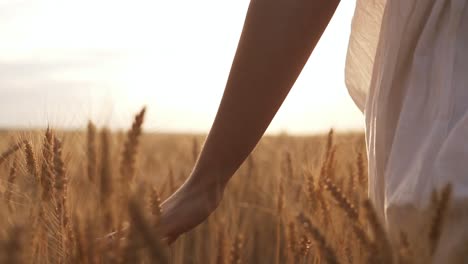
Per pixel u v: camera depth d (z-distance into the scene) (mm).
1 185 1330
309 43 1149
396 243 984
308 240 1401
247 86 1151
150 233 892
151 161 2252
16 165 1365
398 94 1140
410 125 1079
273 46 1139
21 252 778
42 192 1208
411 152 1067
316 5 1134
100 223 1031
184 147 2945
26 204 1201
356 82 1379
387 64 1141
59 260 1187
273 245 2258
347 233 1243
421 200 996
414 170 1026
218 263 1286
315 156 1722
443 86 1048
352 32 1363
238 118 1160
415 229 1000
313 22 1139
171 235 1177
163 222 1157
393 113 1138
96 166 1074
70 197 1215
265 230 2309
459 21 1072
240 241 1258
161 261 890
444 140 1017
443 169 980
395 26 1144
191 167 2770
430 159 1011
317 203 1440
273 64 1142
